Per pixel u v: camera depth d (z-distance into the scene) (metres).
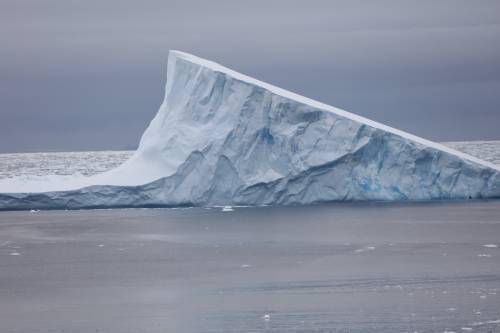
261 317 180.25
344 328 171.00
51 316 186.25
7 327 178.25
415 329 168.75
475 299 190.12
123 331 173.25
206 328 174.00
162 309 189.62
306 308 186.50
